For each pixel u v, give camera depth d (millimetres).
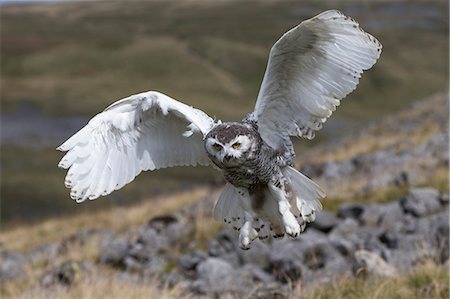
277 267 11633
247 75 93125
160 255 14328
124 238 16203
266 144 6797
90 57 92562
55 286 12016
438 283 9320
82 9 135875
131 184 41781
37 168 49125
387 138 28016
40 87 78375
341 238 12648
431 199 13688
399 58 100000
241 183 6828
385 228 13203
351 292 9555
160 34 110250
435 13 129250
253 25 116188
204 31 111125
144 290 11289
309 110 6906
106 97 76312
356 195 16156
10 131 62469
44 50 94750
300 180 6949
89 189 7113
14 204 39844
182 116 6922
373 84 89000
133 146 7328
